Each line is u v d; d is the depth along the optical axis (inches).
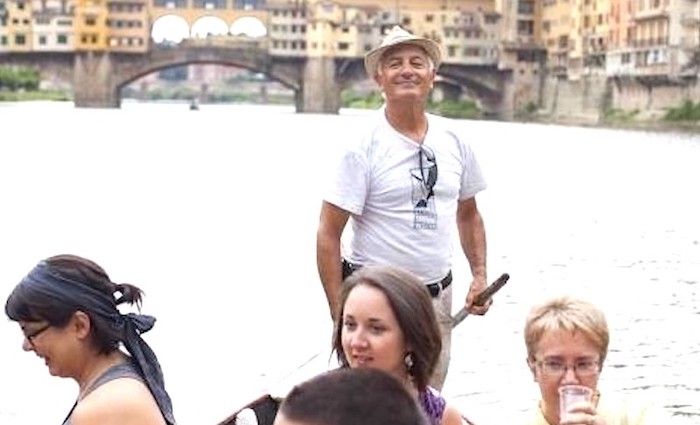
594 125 5442.9
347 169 270.2
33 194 1673.2
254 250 1069.8
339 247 272.5
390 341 181.0
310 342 641.6
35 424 480.1
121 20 6437.0
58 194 1680.6
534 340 201.8
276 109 7746.1
